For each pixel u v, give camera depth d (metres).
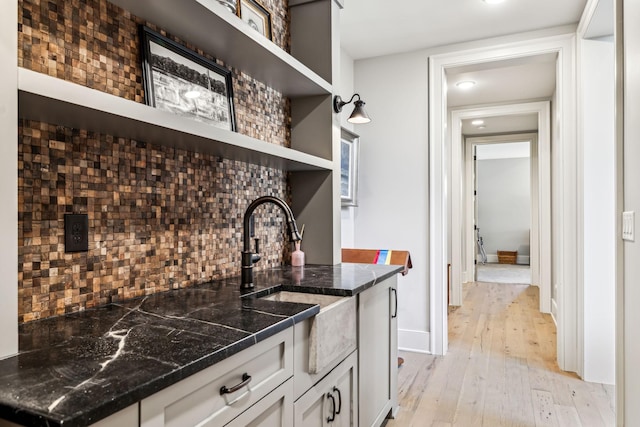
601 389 2.64
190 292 1.53
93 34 1.26
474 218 6.93
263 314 1.20
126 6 1.34
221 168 1.83
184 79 1.59
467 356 3.26
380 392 2.05
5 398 0.65
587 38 2.72
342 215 3.34
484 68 3.24
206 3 1.35
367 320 1.85
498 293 5.90
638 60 1.49
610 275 2.72
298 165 2.11
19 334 0.99
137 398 0.69
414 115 3.36
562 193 2.90
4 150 0.84
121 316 1.17
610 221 2.71
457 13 2.69
